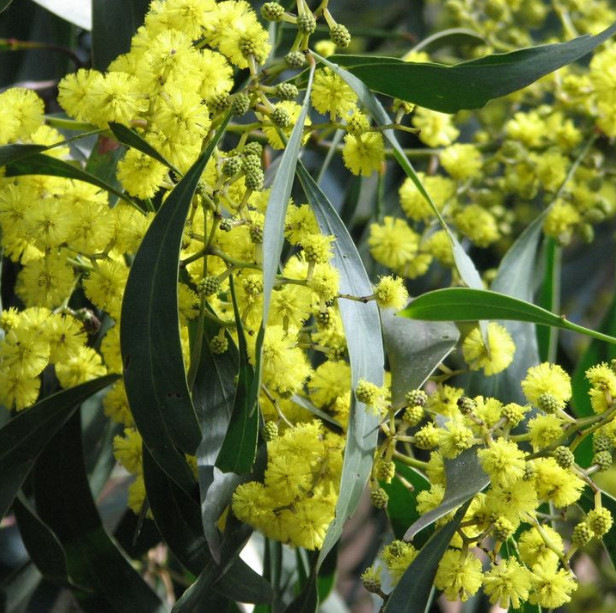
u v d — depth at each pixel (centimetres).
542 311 47
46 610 57
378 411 47
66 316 49
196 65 47
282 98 47
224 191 47
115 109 47
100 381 50
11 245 49
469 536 48
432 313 48
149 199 49
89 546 53
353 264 49
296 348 48
